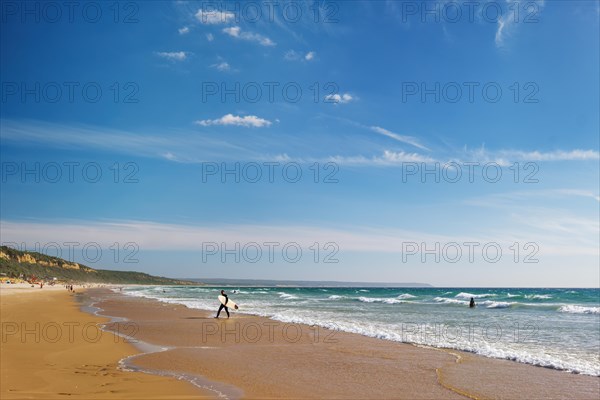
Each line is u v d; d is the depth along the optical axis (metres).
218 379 9.98
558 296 58.53
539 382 9.75
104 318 25.11
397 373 10.66
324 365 11.63
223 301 25.58
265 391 8.98
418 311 31.95
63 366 11.02
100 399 7.99
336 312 30.47
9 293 56.94
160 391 8.80
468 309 34.44
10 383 8.93
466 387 9.35
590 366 11.40
